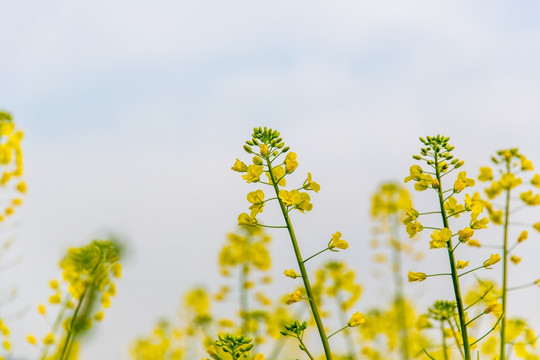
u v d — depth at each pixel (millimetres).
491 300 1133
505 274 1125
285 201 1136
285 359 1354
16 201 1256
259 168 1147
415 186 1149
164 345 1364
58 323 1186
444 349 1190
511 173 1150
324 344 1104
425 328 1200
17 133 1289
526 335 1188
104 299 1205
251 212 1142
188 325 1406
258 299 1378
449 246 1131
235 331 1333
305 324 1114
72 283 1199
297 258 1125
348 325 1110
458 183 1139
